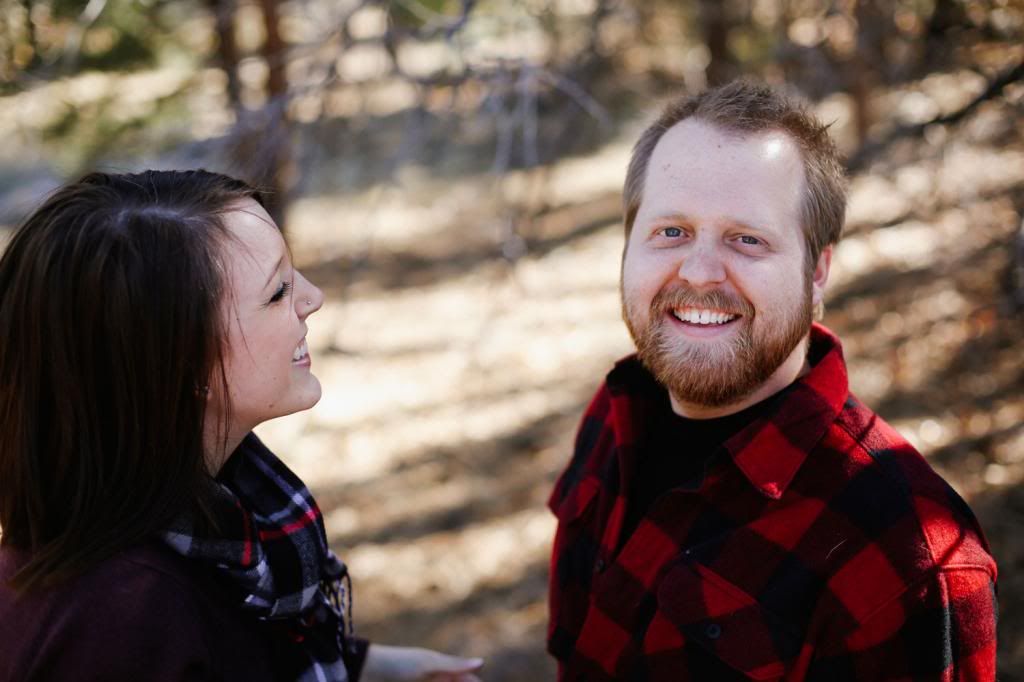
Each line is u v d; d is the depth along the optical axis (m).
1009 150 4.79
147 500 1.21
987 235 5.81
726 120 1.46
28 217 1.24
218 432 1.32
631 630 1.51
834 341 1.56
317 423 6.31
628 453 1.62
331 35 3.89
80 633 1.15
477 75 3.67
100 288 1.17
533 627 4.18
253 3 5.68
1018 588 3.82
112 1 5.09
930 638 1.31
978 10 3.95
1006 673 3.35
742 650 1.39
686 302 1.43
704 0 6.77
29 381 1.22
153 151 5.00
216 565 1.26
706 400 1.47
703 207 1.41
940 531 1.35
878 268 7.03
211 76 5.81
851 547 1.37
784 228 1.42
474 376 6.83
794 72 5.25
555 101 4.79
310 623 1.41
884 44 4.96
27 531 1.25
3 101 4.63
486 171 11.01
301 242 9.40
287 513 1.40
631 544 1.53
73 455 1.21
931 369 5.72
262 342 1.28
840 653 1.36
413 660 1.74
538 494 5.27
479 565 4.68
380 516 5.19
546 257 8.71
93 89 5.11
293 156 3.96
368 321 7.87
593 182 10.14
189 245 1.21
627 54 7.12
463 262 8.88
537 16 4.87
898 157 4.28
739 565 1.42
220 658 1.25
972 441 4.97
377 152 8.97
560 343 7.24
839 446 1.43
